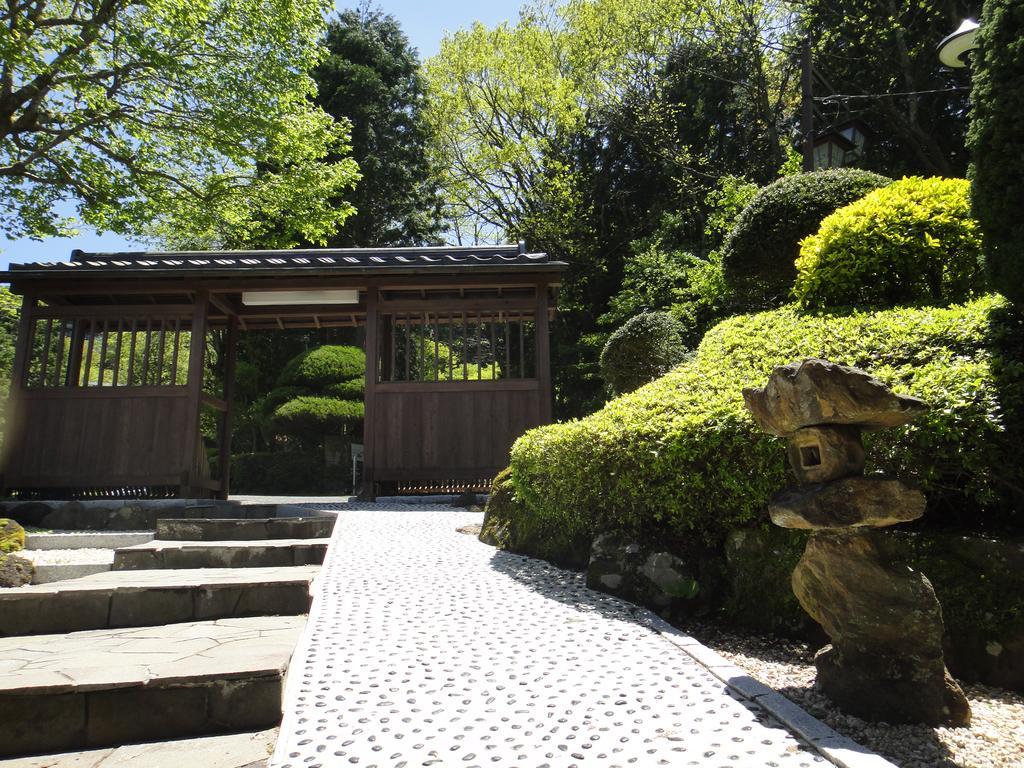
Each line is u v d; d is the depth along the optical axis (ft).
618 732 7.81
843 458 8.46
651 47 77.87
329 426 60.23
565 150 84.28
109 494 30.53
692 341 50.49
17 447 29.32
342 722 8.25
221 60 44.60
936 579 10.39
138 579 14.26
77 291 30.73
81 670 8.99
